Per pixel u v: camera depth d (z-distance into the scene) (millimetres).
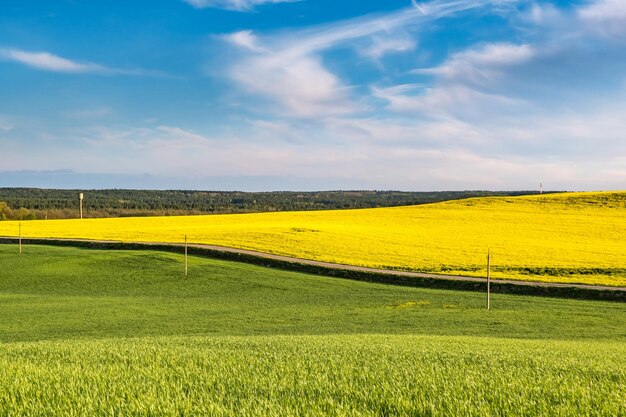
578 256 54344
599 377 7035
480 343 16188
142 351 9891
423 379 6543
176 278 50344
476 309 36062
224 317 34500
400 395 5453
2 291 47594
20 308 38312
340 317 33938
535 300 39312
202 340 13953
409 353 10227
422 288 44719
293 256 56156
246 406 4941
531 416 4762
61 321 33156
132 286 48312
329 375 6914
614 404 5082
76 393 5488
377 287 45312
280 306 39000
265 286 46750
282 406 5031
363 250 58812
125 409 4785
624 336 26781
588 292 40750
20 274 52719
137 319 33875
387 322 31828
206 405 4957
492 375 6980
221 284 47938
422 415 4777
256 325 31375
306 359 8797
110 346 11391
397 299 40656
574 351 13547
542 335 26781
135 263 55656
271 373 6895
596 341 24000
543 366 8172
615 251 57219
